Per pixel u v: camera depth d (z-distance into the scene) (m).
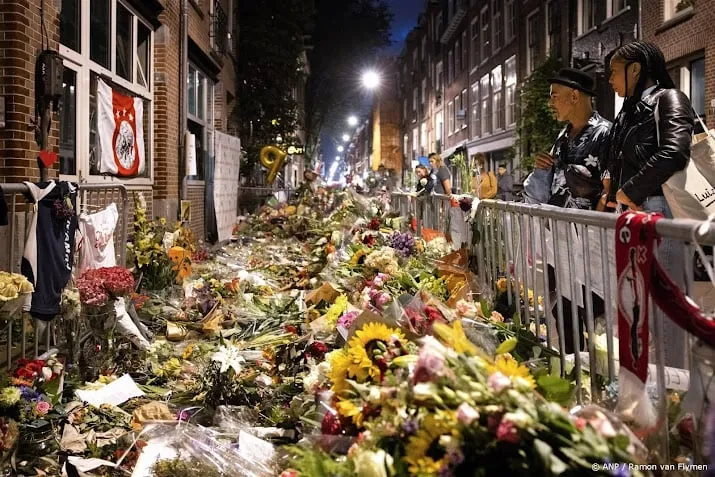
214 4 15.03
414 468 1.83
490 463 1.75
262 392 3.93
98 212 5.29
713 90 12.11
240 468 2.83
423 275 4.66
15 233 4.32
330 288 5.29
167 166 10.37
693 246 2.01
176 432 3.24
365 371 2.53
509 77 26.52
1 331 3.76
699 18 12.48
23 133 5.29
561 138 4.19
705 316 1.89
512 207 3.99
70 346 4.34
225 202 12.96
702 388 1.92
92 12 7.38
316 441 2.32
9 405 3.26
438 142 41.91
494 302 4.32
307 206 14.98
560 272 3.21
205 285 6.98
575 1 19.05
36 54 5.54
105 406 3.90
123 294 4.52
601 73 17.06
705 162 3.17
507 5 26.69
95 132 7.43
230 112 19.50
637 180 3.20
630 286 2.20
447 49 39.34
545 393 2.16
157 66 10.16
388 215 9.71
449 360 1.99
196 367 4.78
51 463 3.29
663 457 2.11
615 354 2.77
